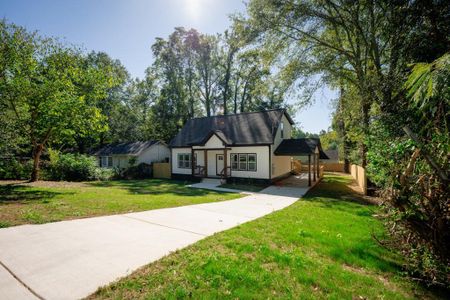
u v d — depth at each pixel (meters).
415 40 9.50
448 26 8.91
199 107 38.81
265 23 16.12
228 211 8.72
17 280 3.48
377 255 4.90
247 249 4.77
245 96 36.12
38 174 17.78
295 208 9.68
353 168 23.98
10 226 5.96
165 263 4.08
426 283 3.92
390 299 3.44
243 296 3.21
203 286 3.42
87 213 7.52
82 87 17.30
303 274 3.87
